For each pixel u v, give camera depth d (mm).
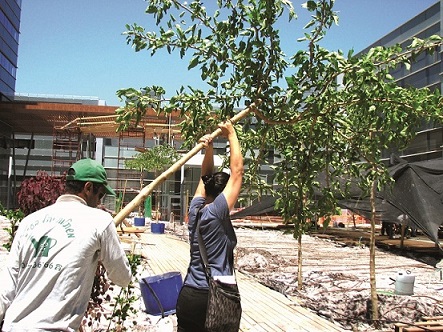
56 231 2158
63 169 37250
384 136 4582
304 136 4148
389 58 3588
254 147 5332
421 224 10172
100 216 2264
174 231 22344
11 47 42281
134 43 3471
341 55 3469
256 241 18797
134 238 16766
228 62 3488
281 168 4367
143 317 5949
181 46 3412
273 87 3508
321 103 3471
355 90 3553
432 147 24234
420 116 3846
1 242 13297
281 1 3289
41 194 5648
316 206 4289
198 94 3574
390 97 3586
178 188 31094
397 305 7133
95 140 38062
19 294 2105
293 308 7070
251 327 6023
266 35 3354
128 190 30156
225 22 3363
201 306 2779
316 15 3395
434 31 25328
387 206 12711
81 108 30328
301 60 3422
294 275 10180
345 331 5922
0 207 5828
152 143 40594
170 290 3914
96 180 2396
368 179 5984
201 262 2855
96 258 2242
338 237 20328
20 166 46094
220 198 2879
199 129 3703
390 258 14297
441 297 8156
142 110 3461
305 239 19859
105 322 5539
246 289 8570
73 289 2098
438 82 23406
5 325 2031
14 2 42188
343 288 8617
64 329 2037
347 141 4977
